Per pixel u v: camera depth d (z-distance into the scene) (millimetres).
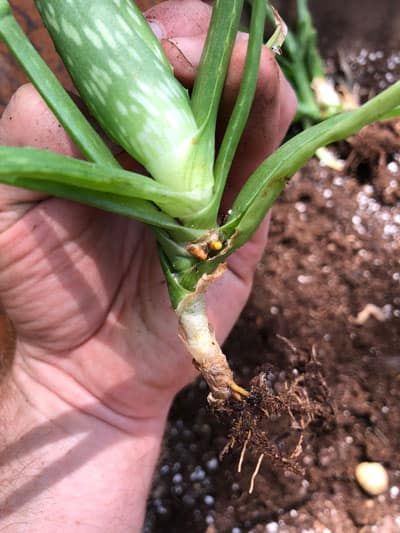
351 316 254
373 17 319
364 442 227
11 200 137
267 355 245
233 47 125
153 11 155
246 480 228
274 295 260
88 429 177
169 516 226
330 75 321
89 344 170
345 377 239
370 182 288
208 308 185
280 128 169
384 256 269
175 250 126
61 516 167
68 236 148
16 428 176
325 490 224
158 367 174
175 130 121
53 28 124
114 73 121
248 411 147
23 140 139
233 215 124
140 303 168
